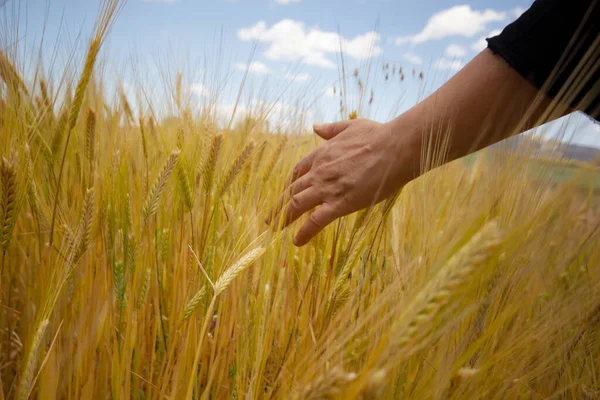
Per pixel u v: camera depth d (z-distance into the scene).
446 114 0.34
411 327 0.18
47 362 0.26
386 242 0.46
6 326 0.36
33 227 0.42
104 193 0.41
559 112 0.28
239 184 0.55
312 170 0.41
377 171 0.37
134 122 0.57
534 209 0.24
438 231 0.29
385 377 0.18
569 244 0.25
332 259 0.40
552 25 0.31
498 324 0.24
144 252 0.41
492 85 0.33
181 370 0.32
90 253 0.36
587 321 0.30
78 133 0.51
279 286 0.35
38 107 0.47
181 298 0.39
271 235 0.38
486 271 0.19
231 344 0.36
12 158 0.34
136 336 0.35
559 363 0.31
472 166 0.38
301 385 0.23
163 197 0.47
